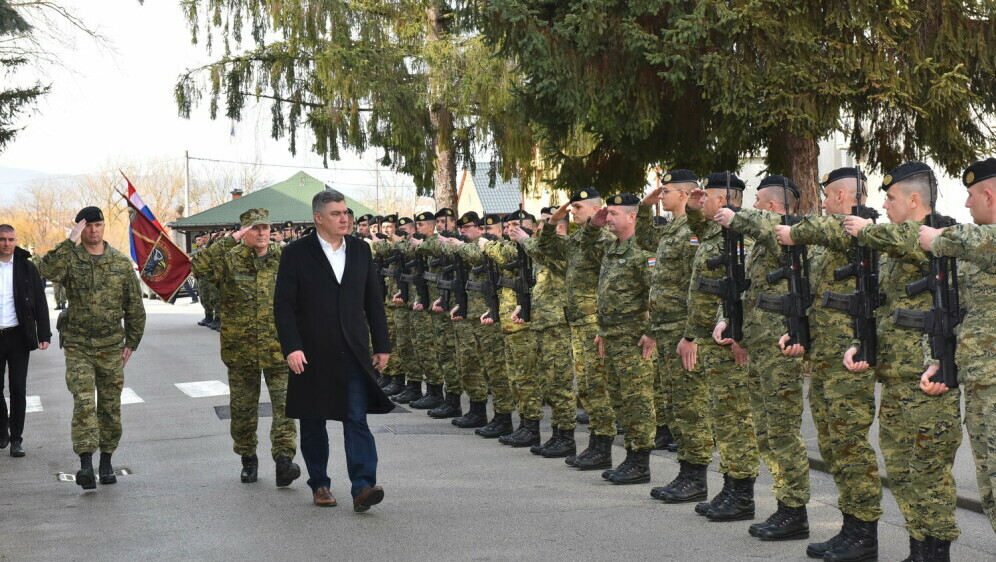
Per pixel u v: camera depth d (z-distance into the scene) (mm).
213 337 21562
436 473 7746
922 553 4891
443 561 5359
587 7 11773
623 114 12445
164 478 7781
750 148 13633
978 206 4395
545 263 8156
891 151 13281
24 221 85188
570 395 8398
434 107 20828
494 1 11797
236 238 7273
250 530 6105
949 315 4504
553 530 5961
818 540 5688
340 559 5441
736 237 5840
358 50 19734
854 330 4988
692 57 11688
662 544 5629
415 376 11750
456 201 21812
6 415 9281
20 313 8969
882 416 5016
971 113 12500
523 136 19125
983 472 4457
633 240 7121
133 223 7793
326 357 6422
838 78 11617
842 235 4965
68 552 5691
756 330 5703
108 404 7605
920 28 11945
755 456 6152
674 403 6703
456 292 9922
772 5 11508
